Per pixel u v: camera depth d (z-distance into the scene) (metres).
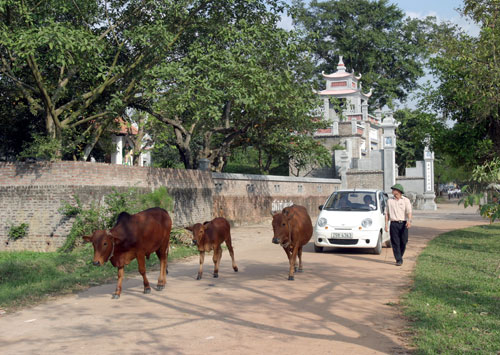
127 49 18.62
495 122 17.17
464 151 17.77
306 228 10.37
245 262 12.56
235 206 24.89
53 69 18.17
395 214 11.72
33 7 15.33
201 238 9.88
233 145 28.67
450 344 5.39
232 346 5.55
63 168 14.81
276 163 44.09
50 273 11.08
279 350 5.39
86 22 17.55
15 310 7.70
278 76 18.19
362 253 14.05
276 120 24.73
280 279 9.92
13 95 19.38
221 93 16.53
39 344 5.79
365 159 40.94
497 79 14.97
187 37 19.58
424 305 7.31
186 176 20.47
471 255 13.12
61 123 16.92
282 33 18.52
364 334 5.97
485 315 6.71
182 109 16.00
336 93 46.53
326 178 37.62
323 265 11.72
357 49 57.62
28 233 14.99
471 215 33.75
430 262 11.80
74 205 14.71
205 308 7.47
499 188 10.23
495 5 15.65
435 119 18.30
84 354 5.36
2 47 16.06
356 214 13.77
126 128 29.14
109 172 15.91
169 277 10.51
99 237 7.93
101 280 10.31
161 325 6.52
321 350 5.37
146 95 16.70
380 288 8.88
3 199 15.30
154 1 17.20
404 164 61.12
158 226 8.98
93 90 17.17
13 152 21.47
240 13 19.47
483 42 15.46
